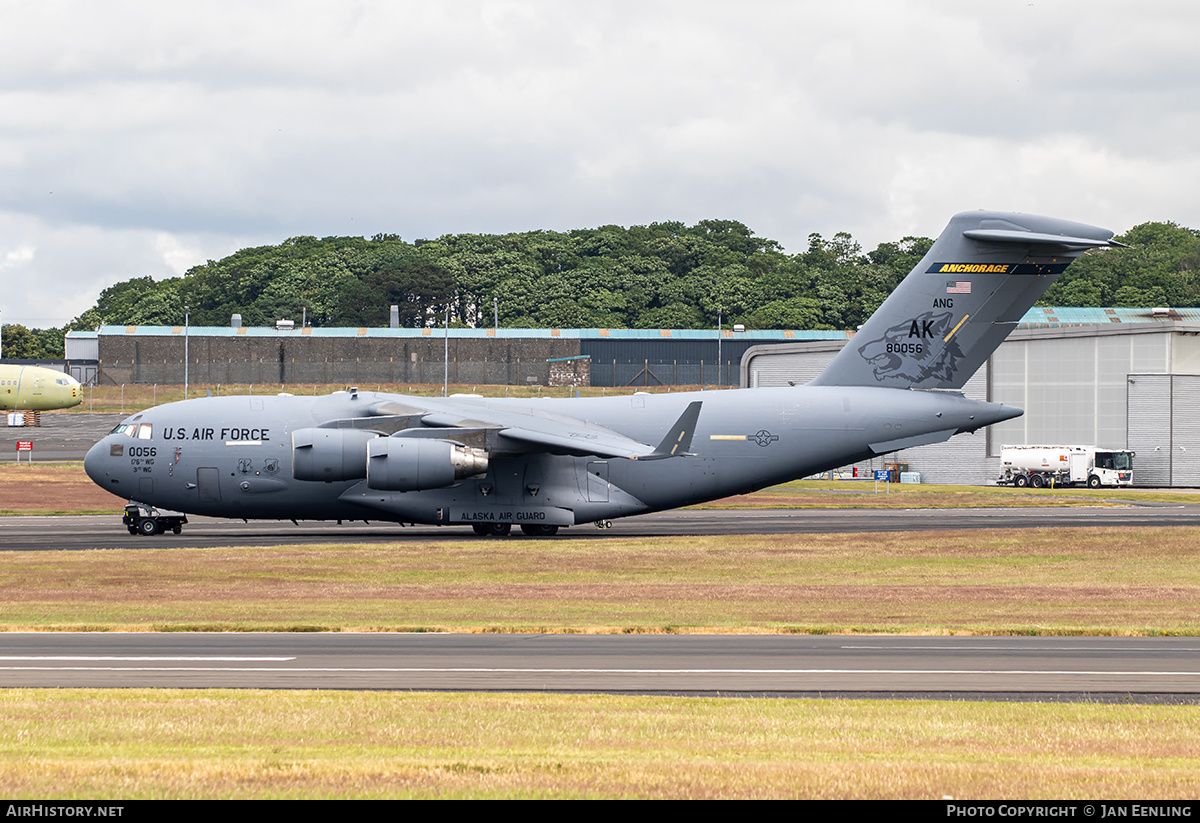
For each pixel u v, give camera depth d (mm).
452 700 46844
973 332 136375
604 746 38219
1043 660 59281
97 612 77875
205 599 85000
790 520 159875
